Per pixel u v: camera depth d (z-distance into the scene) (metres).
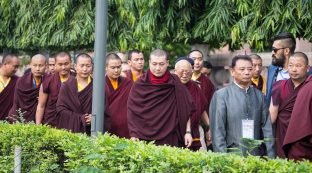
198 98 8.41
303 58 7.00
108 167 6.04
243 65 6.98
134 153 5.88
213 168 5.27
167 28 8.60
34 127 7.36
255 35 7.59
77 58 8.30
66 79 9.19
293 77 7.02
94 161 6.12
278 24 7.59
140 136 7.47
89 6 9.61
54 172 7.00
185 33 8.52
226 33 8.03
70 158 6.47
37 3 10.23
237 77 7.04
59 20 9.71
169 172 5.48
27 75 9.86
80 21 9.62
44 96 9.19
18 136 7.34
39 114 9.27
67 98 8.24
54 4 9.97
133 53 8.97
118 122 8.45
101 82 6.75
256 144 5.65
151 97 7.49
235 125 6.96
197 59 9.12
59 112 8.23
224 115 6.99
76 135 6.91
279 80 7.33
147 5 8.59
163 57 7.50
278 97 7.16
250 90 7.07
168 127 7.49
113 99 8.48
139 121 7.52
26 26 10.45
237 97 7.00
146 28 8.57
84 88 8.25
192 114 7.78
